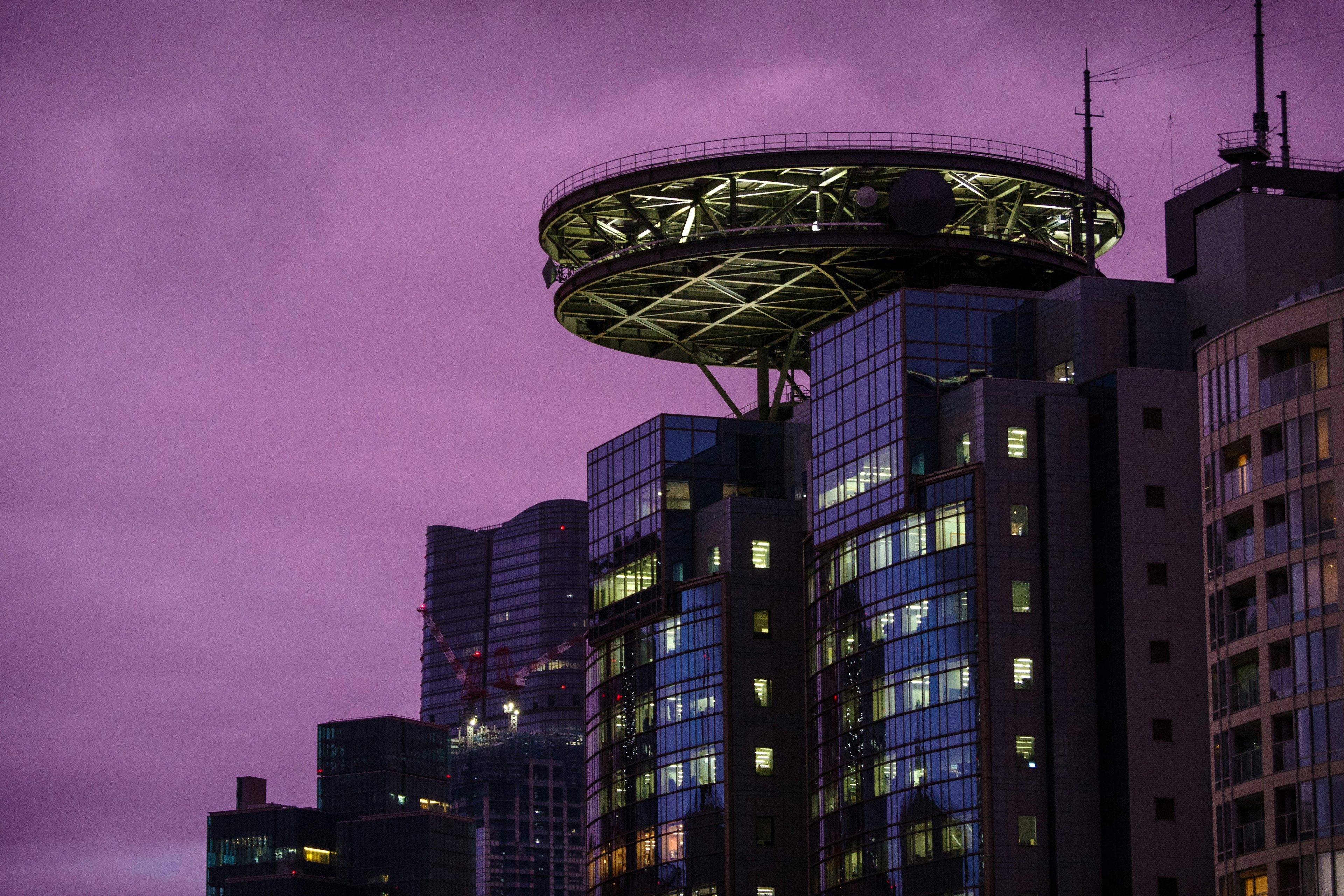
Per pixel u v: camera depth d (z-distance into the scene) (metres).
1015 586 160.62
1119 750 154.50
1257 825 123.00
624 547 199.62
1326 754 118.88
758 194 197.00
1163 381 159.75
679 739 189.75
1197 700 154.88
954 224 199.62
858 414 175.38
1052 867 155.12
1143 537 157.25
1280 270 163.12
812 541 181.38
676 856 187.50
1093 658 158.62
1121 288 168.50
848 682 172.88
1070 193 196.38
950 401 168.12
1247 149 168.25
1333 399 122.50
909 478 167.62
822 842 174.50
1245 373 128.50
